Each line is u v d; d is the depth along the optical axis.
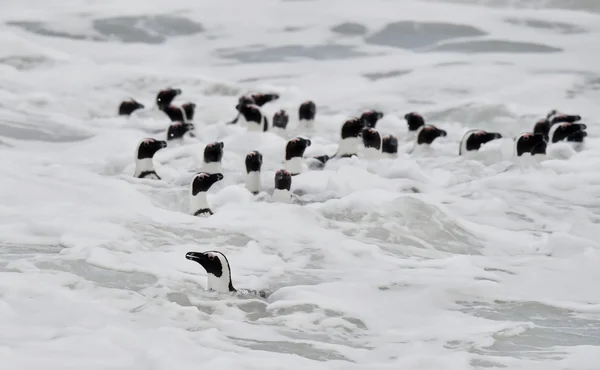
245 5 63.25
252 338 11.52
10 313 11.66
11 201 17.95
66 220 16.48
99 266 14.05
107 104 37.03
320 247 16.28
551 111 34.59
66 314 11.83
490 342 11.68
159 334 11.27
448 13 60.53
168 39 54.47
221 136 30.47
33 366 10.02
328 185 21.56
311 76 45.44
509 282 14.92
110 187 19.36
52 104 35.34
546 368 10.74
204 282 13.70
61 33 54.12
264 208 18.48
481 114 35.75
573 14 60.72
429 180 23.55
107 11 59.59
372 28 56.06
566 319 12.92
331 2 64.12
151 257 14.76
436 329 12.13
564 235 17.38
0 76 39.38
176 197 20.25
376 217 18.28
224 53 51.25
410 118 31.98
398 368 10.57
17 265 13.90
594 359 11.10
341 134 25.73
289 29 56.62
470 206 20.80
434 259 16.45
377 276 14.64
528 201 21.83
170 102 35.22
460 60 48.03
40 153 26.14
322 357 11.02
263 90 41.16
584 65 46.44
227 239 16.50
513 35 54.00
